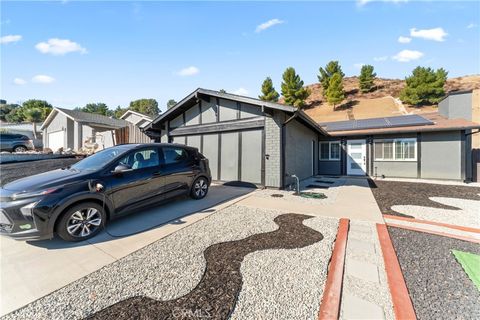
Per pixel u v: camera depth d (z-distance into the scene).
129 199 4.03
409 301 1.98
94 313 1.86
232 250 3.00
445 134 9.99
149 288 2.19
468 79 40.56
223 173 8.40
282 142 7.20
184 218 4.33
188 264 2.64
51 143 19.81
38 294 2.11
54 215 3.07
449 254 2.88
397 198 6.16
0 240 3.35
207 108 8.77
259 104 6.89
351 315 1.83
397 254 2.89
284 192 6.81
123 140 11.34
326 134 11.25
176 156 5.26
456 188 7.82
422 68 32.53
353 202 5.66
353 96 42.59
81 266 2.60
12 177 6.77
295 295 2.07
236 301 2.00
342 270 2.49
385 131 10.77
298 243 3.21
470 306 1.92
